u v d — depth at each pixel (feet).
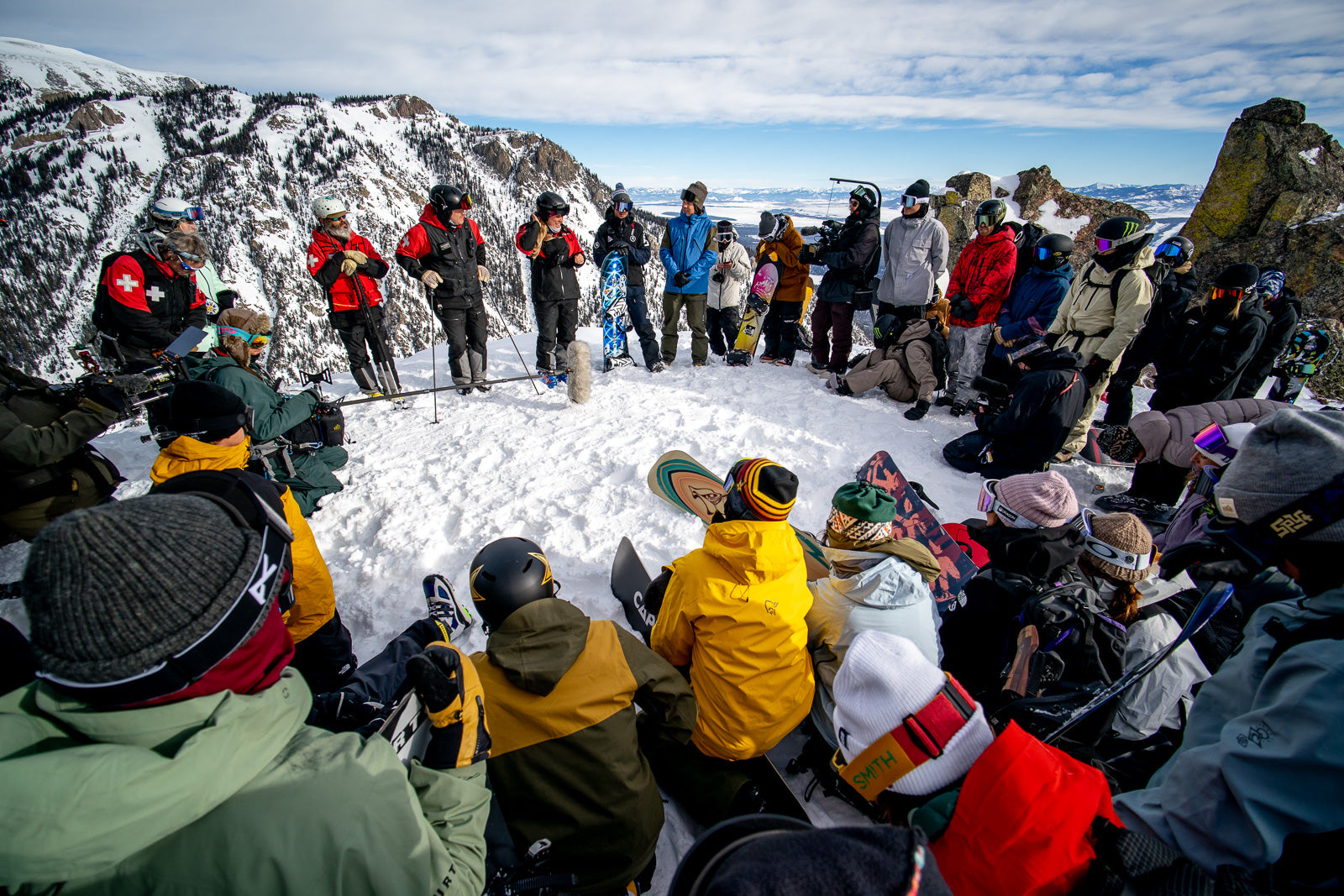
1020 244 19.71
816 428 17.07
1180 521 10.43
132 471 16.03
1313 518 3.44
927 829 3.44
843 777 4.06
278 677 3.45
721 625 6.51
